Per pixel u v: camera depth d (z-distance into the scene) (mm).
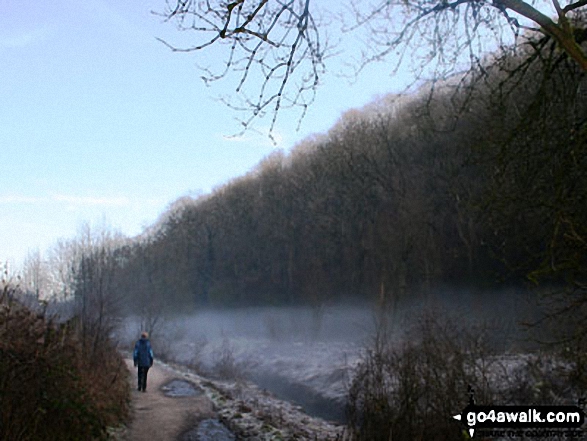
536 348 8195
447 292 20375
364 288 29031
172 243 55750
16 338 7188
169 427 11211
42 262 30422
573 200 5500
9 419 6355
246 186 51781
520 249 6410
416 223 23484
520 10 4102
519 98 6371
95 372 11750
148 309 41969
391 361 8766
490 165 6449
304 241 37875
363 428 8398
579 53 3947
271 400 16891
